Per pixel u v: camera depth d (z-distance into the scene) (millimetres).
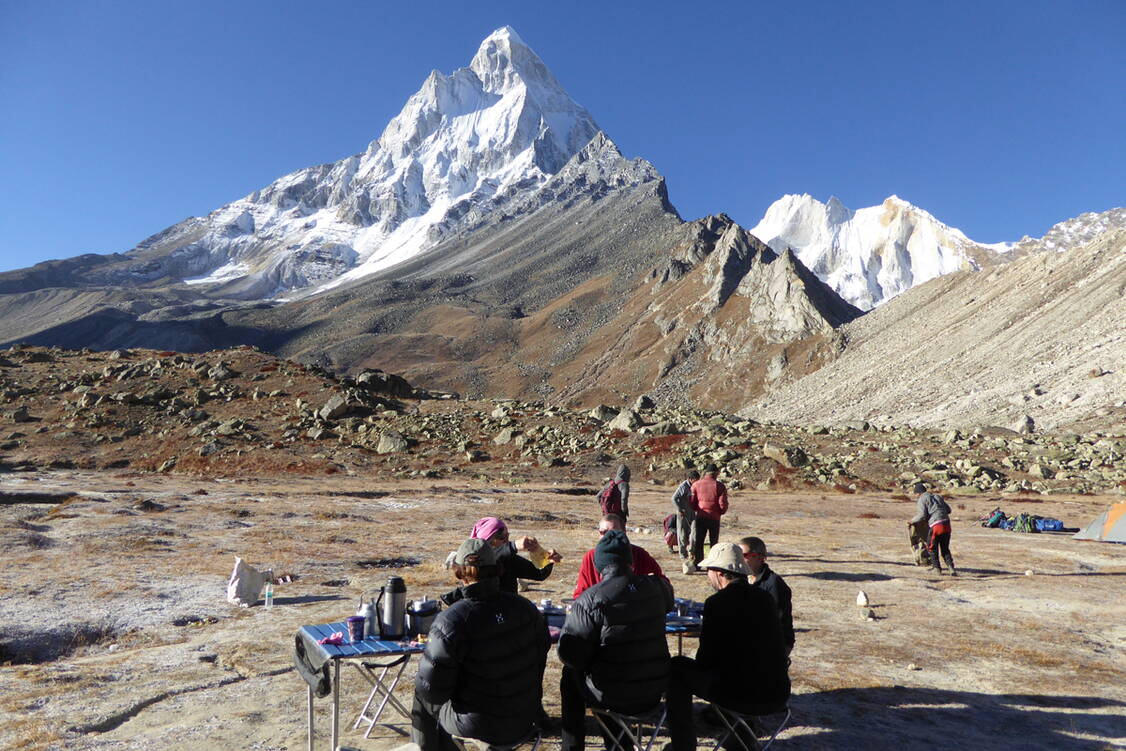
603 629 5078
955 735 6441
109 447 40656
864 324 181375
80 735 6051
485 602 4887
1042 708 7227
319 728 6266
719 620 5465
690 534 14445
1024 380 86812
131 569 13531
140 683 7461
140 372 53594
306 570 13945
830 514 28906
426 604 6098
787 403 130000
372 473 38281
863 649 9242
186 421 44812
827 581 14141
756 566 6746
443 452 42719
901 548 19172
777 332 195750
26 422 44031
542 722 5355
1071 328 101125
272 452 40531
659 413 54000
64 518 19188
